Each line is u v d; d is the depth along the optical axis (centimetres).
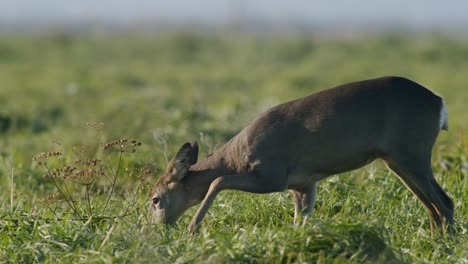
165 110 4672
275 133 2188
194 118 4303
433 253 1914
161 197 2317
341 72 7662
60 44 11762
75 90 6272
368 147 2158
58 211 2386
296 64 9138
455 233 2116
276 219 2189
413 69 7950
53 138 3603
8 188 2748
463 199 2361
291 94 6100
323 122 2155
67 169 2305
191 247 1878
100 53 10875
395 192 2442
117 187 2697
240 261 1805
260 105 4950
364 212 2286
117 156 2923
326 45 10500
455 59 8988
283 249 1806
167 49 11238
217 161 2292
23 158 3238
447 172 2669
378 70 7750
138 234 1950
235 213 2250
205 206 2158
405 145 2133
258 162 2188
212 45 11562
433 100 2177
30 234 2034
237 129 3884
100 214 2262
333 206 2333
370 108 2145
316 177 2208
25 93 6162
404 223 2231
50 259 1875
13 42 11756
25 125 4456
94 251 1862
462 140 2878
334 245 1816
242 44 11388
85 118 4547
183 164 2280
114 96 5756
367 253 1823
